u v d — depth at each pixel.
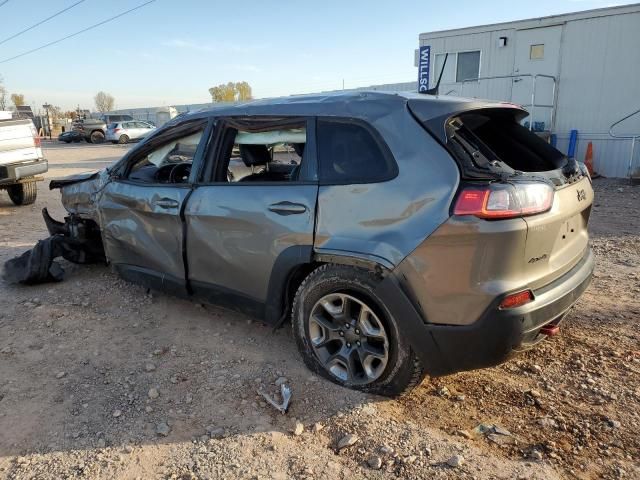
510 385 3.13
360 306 2.91
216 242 3.54
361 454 2.55
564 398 2.98
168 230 3.88
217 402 3.01
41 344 3.74
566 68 13.42
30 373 3.35
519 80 14.19
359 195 2.85
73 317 4.21
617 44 12.59
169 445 2.65
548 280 2.77
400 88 22.53
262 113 3.44
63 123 57.09
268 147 3.68
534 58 13.84
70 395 3.09
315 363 3.20
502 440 2.63
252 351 3.60
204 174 3.68
